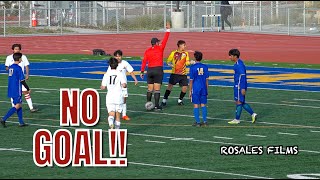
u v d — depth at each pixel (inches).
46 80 1852.9
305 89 1713.8
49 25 3656.5
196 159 980.6
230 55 1258.0
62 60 2418.8
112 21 3836.1
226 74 2007.9
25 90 1360.7
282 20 3988.7
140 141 1102.4
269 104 1480.1
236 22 3959.2
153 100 1514.5
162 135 1151.6
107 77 1113.4
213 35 3516.2
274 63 2335.1
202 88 1225.4
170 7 3946.9
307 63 2348.7
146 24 3853.3
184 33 3619.6
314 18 3927.2
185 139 1119.6
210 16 3796.8
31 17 3641.7
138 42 3193.9
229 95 1601.9
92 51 2765.7
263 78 1921.8
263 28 3922.2
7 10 3634.4
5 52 2684.5
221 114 1357.0
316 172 915.4
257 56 2591.0
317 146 1074.7
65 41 3213.6
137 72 2046.0
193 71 1229.1
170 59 1445.6
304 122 1277.1
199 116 1316.4
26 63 1369.3
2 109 1403.8
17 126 1230.9
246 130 1199.6
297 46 3011.8
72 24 3789.4
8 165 941.8
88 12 3836.1
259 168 932.6
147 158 984.3
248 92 1654.8
